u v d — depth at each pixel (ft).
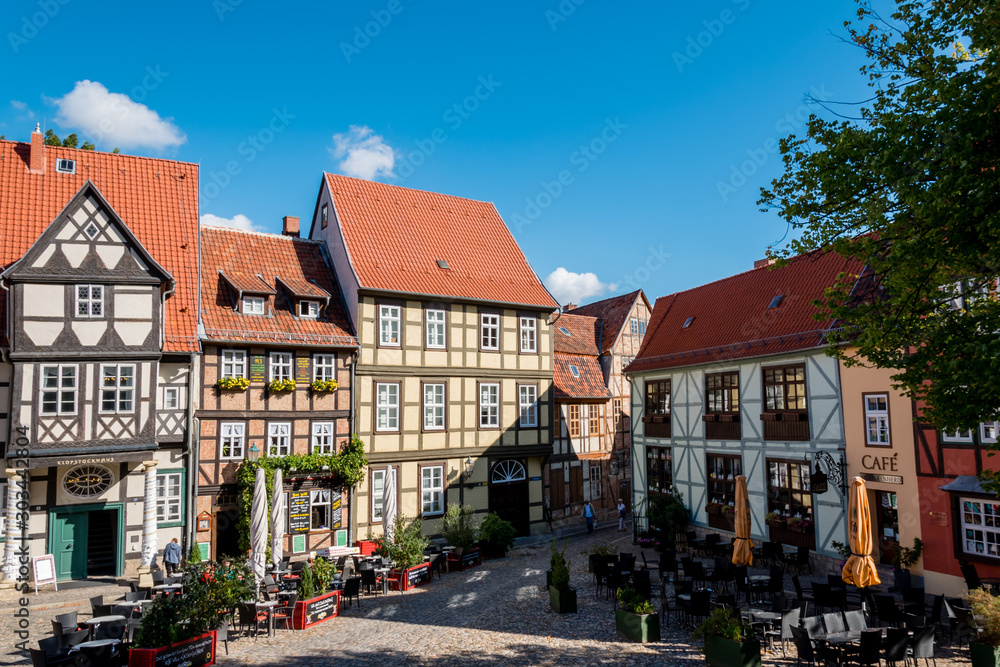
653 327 82.53
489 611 43.37
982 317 25.02
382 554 57.98
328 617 43.39
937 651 33.17
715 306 74.02
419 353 70.23
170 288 56.08
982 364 23.13
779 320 61.77
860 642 30.22
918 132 23.89
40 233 57.21
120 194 63.98
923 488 46.78
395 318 69.10
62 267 52.01
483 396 74.59
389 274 70.03
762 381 60.90
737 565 43.88
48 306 51.49
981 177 21.61
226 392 59.77
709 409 67.87
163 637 31.68
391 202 79.97
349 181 78.43
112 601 45.29
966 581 41.91
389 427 67.62
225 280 64.39
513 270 82.02
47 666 30.40
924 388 27.58
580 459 92.17
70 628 34.09
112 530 56.18
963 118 22.21
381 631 39.50
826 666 31.01
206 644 33.17
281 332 63.10
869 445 50.55
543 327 80.38
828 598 38.99
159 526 55.72
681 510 68.80
